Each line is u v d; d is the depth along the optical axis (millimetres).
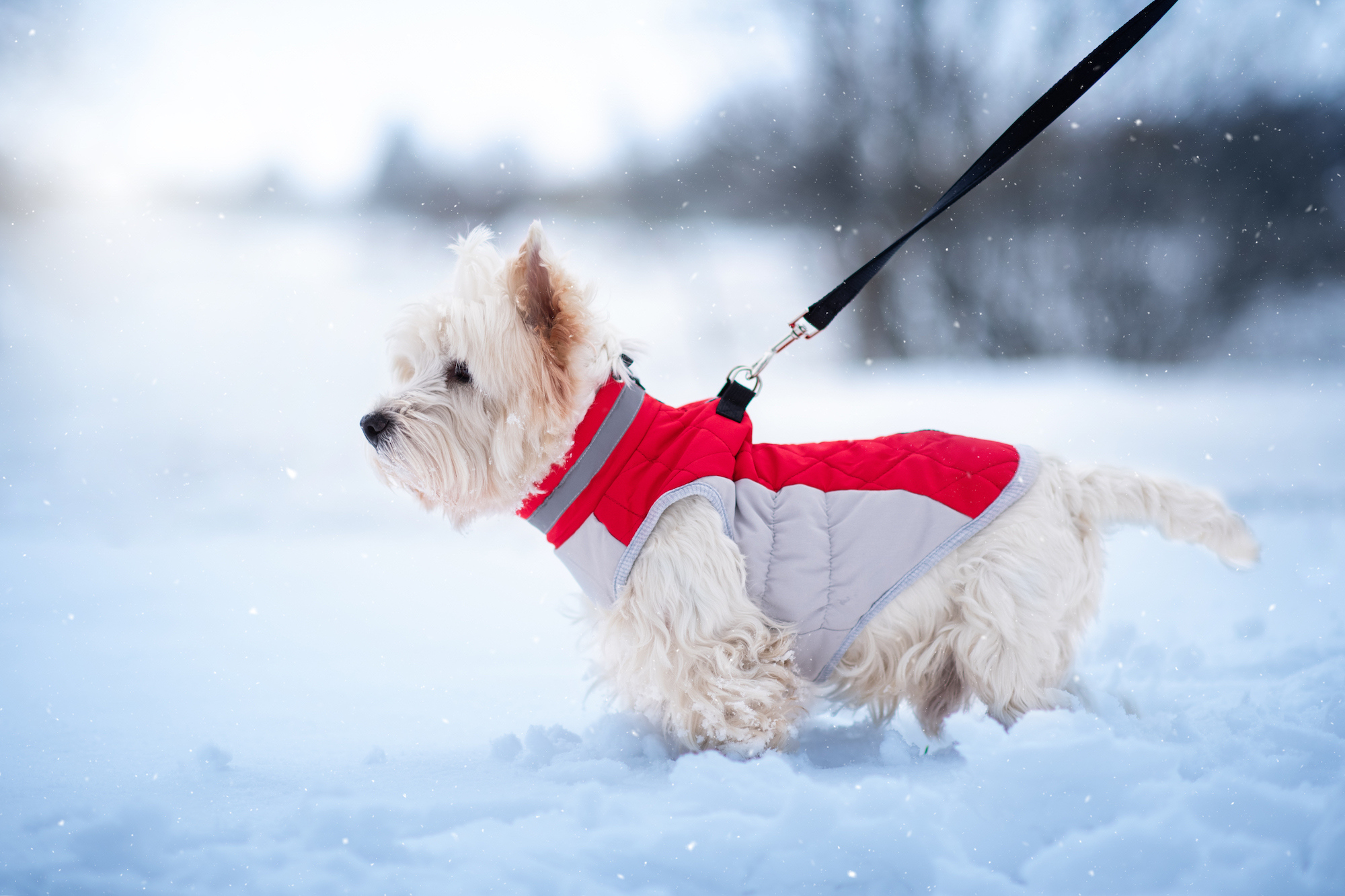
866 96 13766
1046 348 12133
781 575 2312
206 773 2164
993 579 2326
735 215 14234
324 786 2041
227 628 3789
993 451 2492
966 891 1568
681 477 2293
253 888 1581
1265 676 2803
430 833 1799
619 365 2535
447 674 3156
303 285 12094
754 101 14336
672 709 2324
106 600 4254
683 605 2244
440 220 14734
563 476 2424
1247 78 12078
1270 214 12023
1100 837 1634
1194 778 1935
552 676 3145
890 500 2367
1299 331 11672
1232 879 1569
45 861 1668
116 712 2666
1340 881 1538
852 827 1667
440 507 2592
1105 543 2604
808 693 2375
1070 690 2514
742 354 11367
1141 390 9375
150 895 1578
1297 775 1905
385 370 2777
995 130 13258
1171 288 11992
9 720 2582
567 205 14852
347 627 3840
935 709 2477
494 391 2420
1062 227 12328
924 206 13250
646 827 1740
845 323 12430
